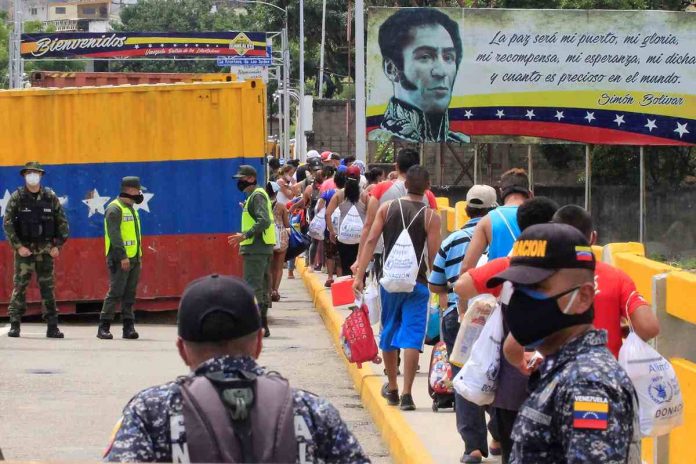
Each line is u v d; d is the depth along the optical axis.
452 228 33.41
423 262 22.16
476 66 66.88
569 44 66.88
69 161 39.12
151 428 7.52
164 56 102.88
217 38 102.56
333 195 44.88
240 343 7.88
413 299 22.30
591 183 76.62
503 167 81.00
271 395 7.57
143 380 27.98
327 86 158.50
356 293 23.41
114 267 35.16
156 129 39.19
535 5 79.19
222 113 39.25
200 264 39.44
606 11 66.88
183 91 39.22
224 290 7.88
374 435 22.80
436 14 66.50
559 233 8.81
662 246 69.69
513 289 8.98
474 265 16.91
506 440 14.27
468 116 66.94
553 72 67.06
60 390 26.53
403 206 22.11
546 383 8.58
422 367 27.86
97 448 20.86
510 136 67.31
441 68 66.69
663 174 75.44
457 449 19.44
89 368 29.62
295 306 46.06
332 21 150.00
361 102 49.91
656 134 67.31
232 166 39.34
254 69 100.56
